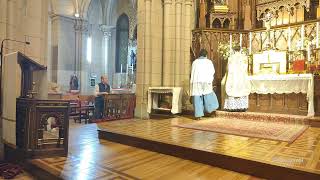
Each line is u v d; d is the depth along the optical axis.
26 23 6.53
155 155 4.98
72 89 19.95
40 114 4.85
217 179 3.75
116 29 22.45
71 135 6.81
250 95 8.97
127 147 5.59
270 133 5.88
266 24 9.52
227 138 5.49
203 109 8.52
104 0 22.31
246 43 10.28
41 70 5.64
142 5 9.55
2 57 5.66
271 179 3.76
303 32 8.65
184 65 9.76
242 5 10.78
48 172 4.07
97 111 9.59
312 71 7.70
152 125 7.29
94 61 22.38
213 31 10.12
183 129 6.59
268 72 8.86
